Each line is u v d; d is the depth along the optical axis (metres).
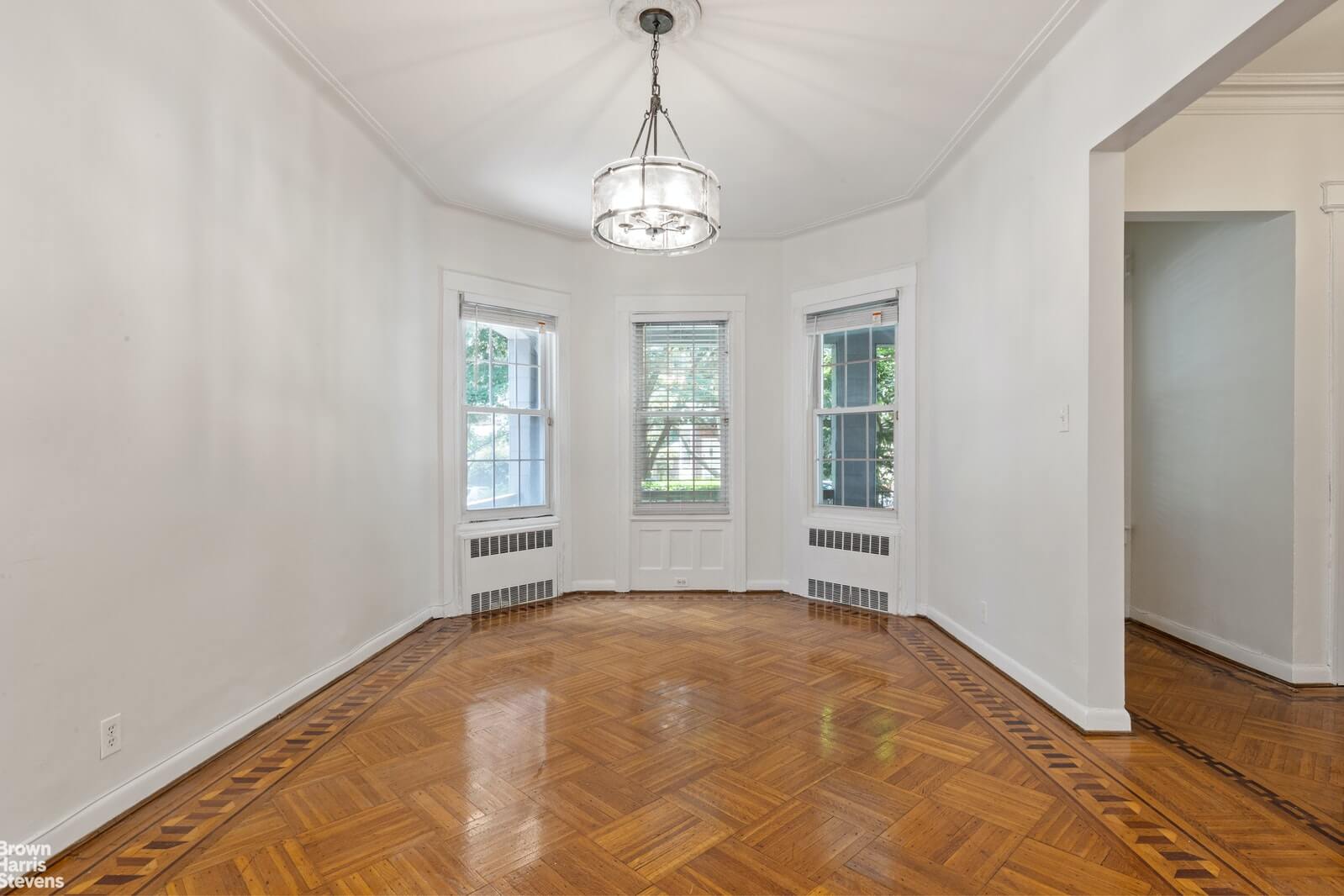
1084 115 3.07
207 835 2.23
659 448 6.13
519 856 2.12
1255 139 3.76
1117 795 2.51
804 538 5.92
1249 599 4.02
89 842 2.17
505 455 5.66
